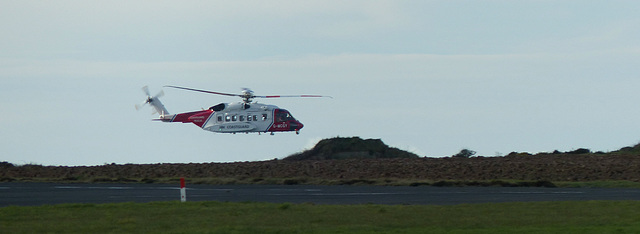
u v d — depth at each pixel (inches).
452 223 2336.4
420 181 4338.1
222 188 4092.0
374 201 3186.5
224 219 2426.2
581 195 3405.5
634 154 6304.1
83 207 2783.0
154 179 4859.7
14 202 3282.5
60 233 2164.1
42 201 3316.9
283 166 5831.7
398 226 2285.9
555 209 2647.6
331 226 2272.4
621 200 3058.6
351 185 4298.7
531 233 2050.9
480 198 3287.4
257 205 2800.2
